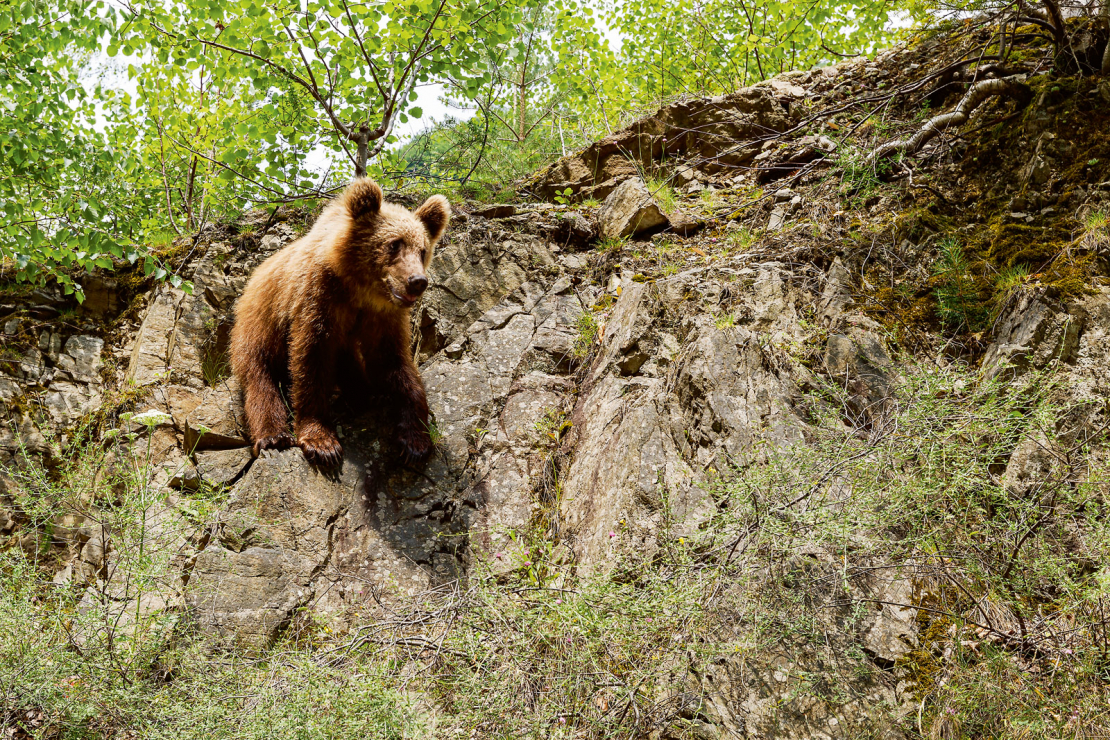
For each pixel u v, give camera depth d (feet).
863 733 11.20
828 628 11.96
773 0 36.29
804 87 27.25
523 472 17.54
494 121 37.06
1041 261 16.61
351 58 26.40
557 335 20.20
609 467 15.84
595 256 22.29
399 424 17.93
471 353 20.07
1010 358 14.78
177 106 30.99
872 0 36.47
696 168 25.43
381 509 16.80
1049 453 13.35
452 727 10.91
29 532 16.75
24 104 21.63
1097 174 17.43
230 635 14.03
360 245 17.61
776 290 17.81
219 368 20.43
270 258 19.80
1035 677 10.85
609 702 11.27
